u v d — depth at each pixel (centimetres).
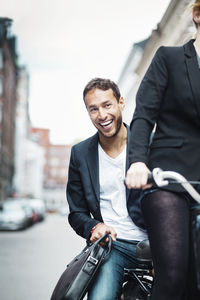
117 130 212
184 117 162
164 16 1349
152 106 165
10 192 5972
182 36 1341
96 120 209
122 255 212
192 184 155
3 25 4969
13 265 847
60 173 11262
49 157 11300
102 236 198
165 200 152
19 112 7506
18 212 2217
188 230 150
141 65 1986
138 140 159
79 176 224
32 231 2222
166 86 166
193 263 145
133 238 213
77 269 189
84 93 212
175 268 145
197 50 163
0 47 5078
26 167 8944
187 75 161
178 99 162
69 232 2166
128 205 210
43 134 11425
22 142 7594
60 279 197
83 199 226
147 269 204
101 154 217
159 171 135
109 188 217
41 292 564
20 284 630
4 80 5291
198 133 161
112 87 211
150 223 154
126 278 210
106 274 202
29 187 9006
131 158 155
